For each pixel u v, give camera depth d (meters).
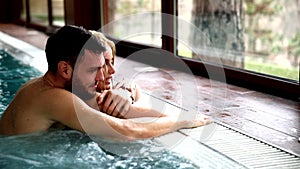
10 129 1.78
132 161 1.57
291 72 3.27
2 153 1.60
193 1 3.89
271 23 3.36
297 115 2.30
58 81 1.75
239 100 2.64
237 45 3.60
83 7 5.34
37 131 1.75
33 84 1.80
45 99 1.72
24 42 5.52
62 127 1.80
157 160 1.58
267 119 2.22
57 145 1.67
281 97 2.74
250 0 3.47
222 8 3.67
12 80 3.26
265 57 3.44
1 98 2.63
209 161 1.59
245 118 2.23
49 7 6.89
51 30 6.52
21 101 1.77
